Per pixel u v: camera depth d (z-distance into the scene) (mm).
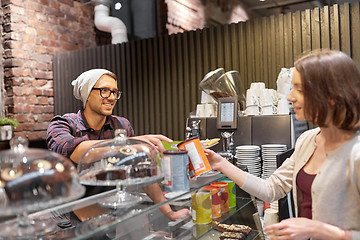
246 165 2186
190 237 1258
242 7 5152
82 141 1502
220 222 1431
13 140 892
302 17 3404
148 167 1044
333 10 3246
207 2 5477
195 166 1227
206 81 2549
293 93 1216
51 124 1814
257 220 1646
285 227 1065
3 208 718
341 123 1086
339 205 1110
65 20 4855
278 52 3527
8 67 4258
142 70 4402
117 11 5461
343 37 3221
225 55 3811
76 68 4707
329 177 1134
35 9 4461
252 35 3664
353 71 1088
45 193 761
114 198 1123
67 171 845
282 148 2162
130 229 1117
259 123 2330
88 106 1939
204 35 3934
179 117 4148
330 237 1056
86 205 1070
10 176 756
